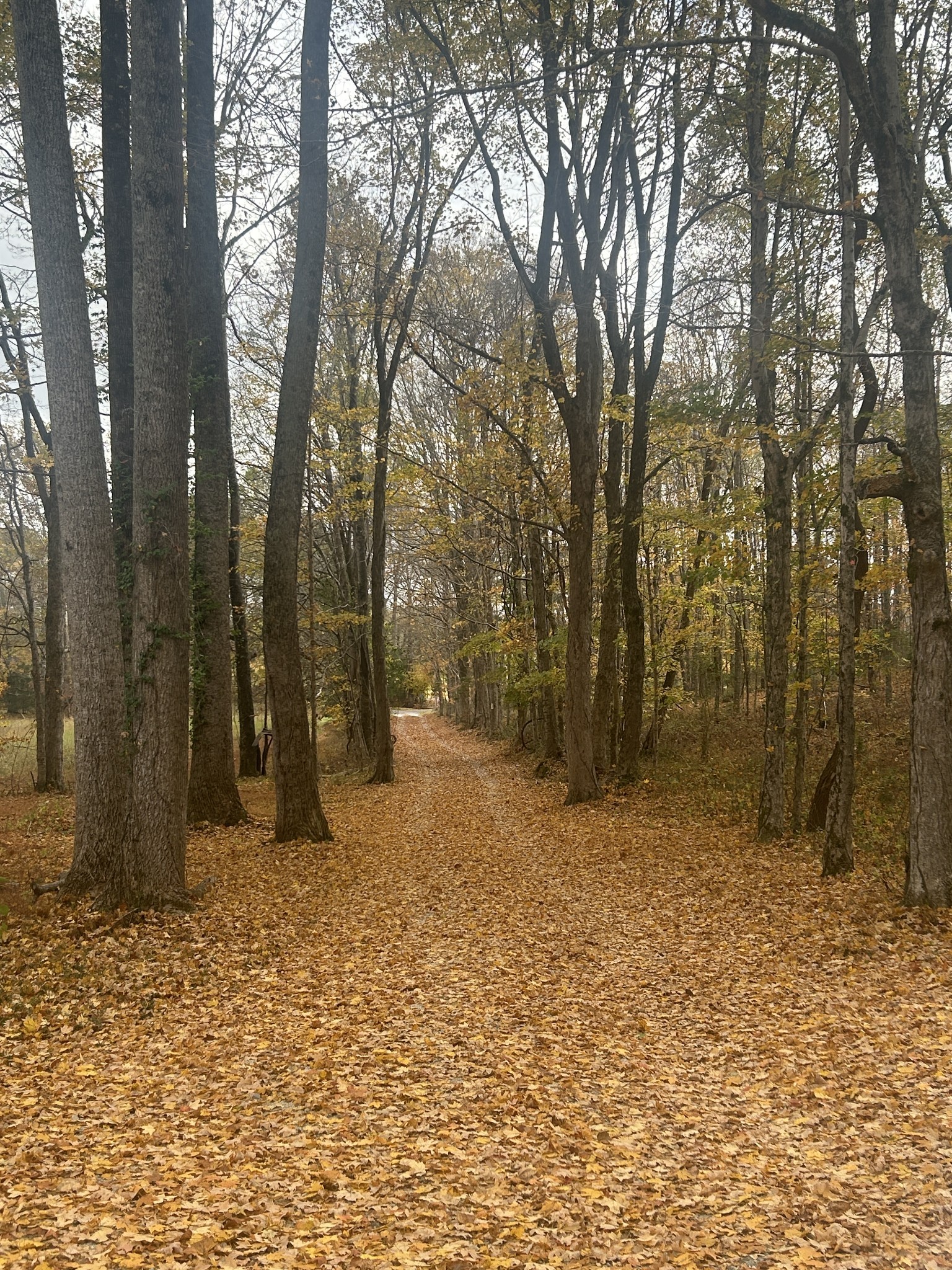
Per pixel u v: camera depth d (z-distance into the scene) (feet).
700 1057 20.66
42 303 31.30
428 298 78.02
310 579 76.38
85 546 32.01
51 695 73.92
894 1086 17.62
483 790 77.77
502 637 88.38
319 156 44.96
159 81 32.40
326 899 37.06
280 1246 12.30
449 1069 19.86
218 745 53.98
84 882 32.32
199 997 25.04
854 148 48.62
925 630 29.45
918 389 29.43
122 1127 16.67
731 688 114.21
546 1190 14.40
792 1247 12.32
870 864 38.96
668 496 99.66
